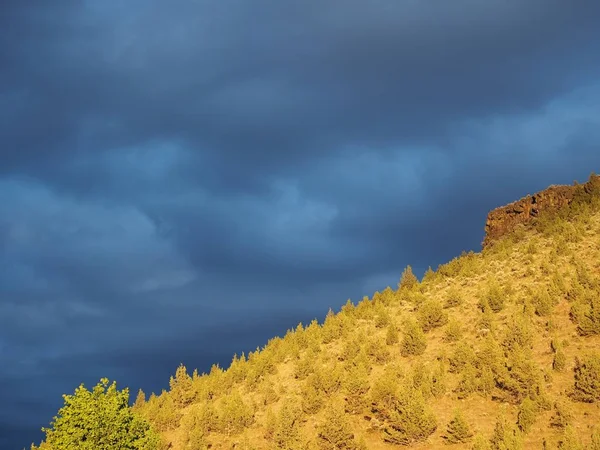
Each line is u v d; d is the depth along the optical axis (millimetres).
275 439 53062
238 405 62344
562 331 56656
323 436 50188
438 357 59875
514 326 57281
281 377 69688
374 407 54031
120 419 41656
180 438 61406
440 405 52750
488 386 51844
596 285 60688
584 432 42750
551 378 50031
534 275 70250
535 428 45188
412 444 49031
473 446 43281
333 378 60250
